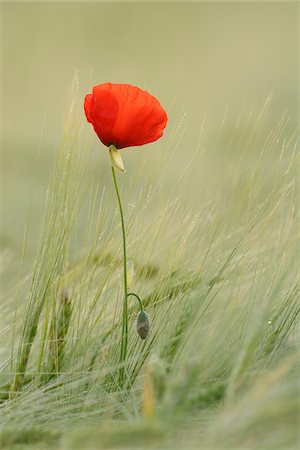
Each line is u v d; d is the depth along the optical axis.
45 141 4.20
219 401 1.64
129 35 8.13
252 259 1.81
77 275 1.83
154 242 1.83
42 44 7.75
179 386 1.63
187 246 1.81
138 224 1.84
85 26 8.23
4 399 1.82
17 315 1.91
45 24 8.21
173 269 1.80
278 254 1.78
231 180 1.89
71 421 1.70
